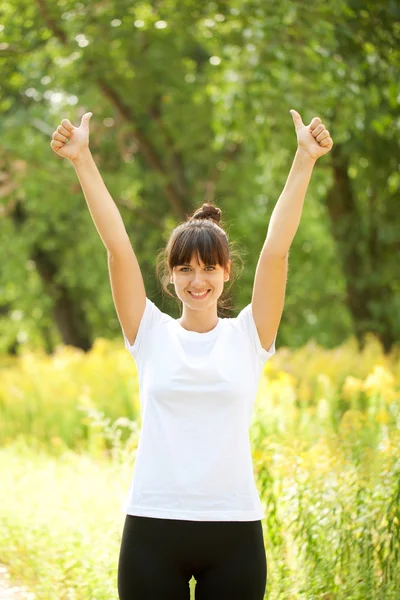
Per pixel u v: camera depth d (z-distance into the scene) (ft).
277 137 58.90
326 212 72.64
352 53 42.47
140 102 71.56
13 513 26.45
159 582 12.91
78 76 65.10
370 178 56.29
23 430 48.57
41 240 90.94
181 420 13.19
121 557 13.23
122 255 13.97
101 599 20.25
